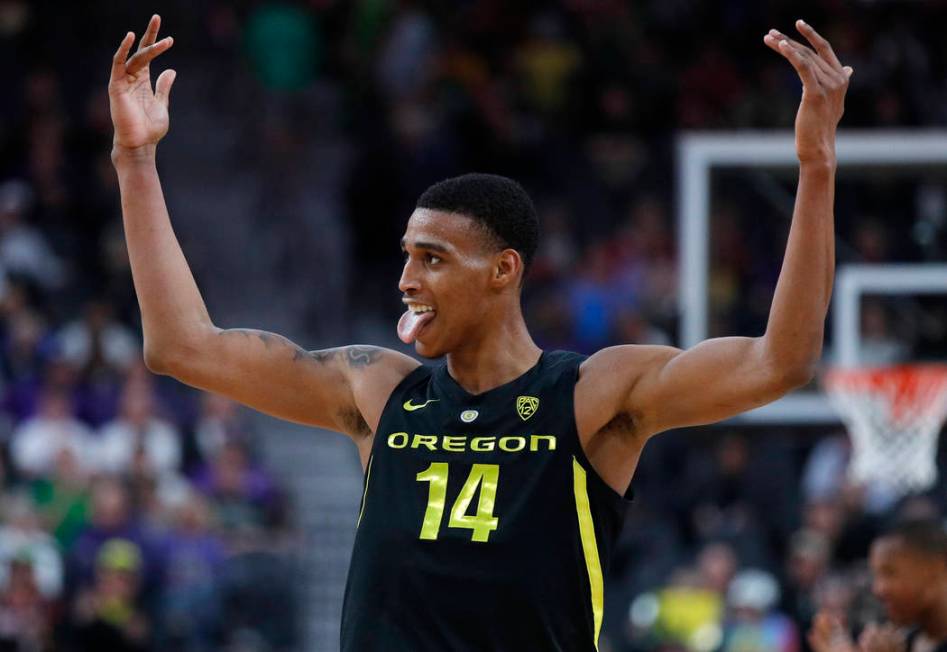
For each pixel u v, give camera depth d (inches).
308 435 1540.4
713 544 1210.0
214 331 395.9
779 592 1156.5
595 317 1502.2
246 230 1764.3
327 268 1733.5
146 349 391.5
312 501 1464.1
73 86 1759.4
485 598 355.6
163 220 395.2
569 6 1844.2
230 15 1899.6
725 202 1277.1
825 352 1006.4
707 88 1763.0
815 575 1138.0
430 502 365.7
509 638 354.3
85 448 1284.4
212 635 1157.1
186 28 1888.5
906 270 984.9
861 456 922.7
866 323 984.3
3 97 1696.6
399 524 365.7
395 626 359.9
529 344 386.6
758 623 1122.0
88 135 1665.8
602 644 1223.5
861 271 991.6
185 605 1149.1
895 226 1170.0
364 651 360.8
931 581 578.2
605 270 1550.2
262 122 1828.2
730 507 1289.4
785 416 936.3
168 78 400.5
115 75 386.3
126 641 1101.1
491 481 364.8
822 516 1190.3
